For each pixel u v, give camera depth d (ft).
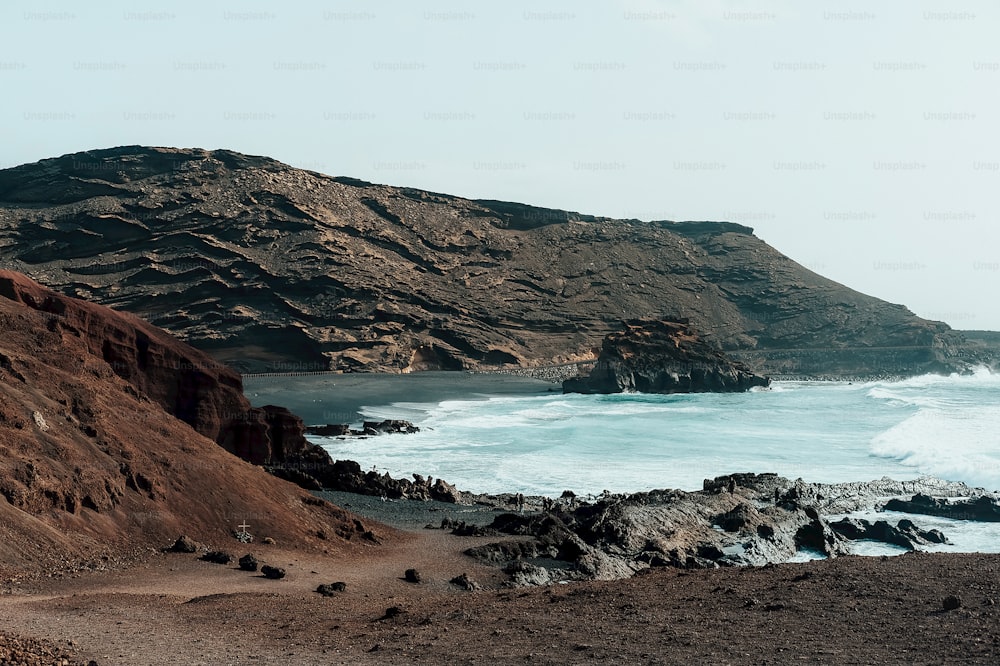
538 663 50.06
